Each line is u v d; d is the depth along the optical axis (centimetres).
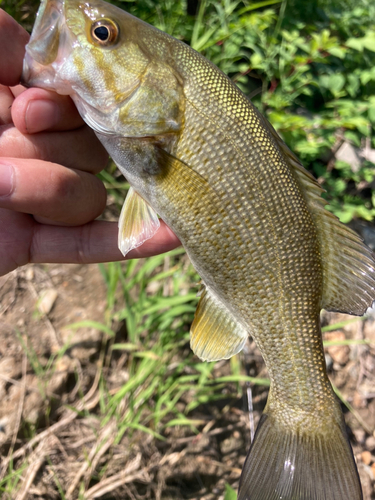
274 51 41
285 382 20
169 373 32
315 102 49
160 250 22
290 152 19
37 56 17
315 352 20
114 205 38
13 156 18
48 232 21
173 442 30
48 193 18
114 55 17
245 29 42
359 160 47
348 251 19
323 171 43
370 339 37
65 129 19
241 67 41
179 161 18
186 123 17
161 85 17
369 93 49
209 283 19
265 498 19
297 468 20
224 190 17
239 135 17
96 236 22
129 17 18
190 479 30
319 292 19
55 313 32
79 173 19
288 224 18
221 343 20
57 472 27
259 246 18
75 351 31
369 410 35
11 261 21
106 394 30
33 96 18
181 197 18
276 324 19
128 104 17
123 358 32
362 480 32
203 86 17
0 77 19
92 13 17
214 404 33
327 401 20
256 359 35
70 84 17
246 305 19
